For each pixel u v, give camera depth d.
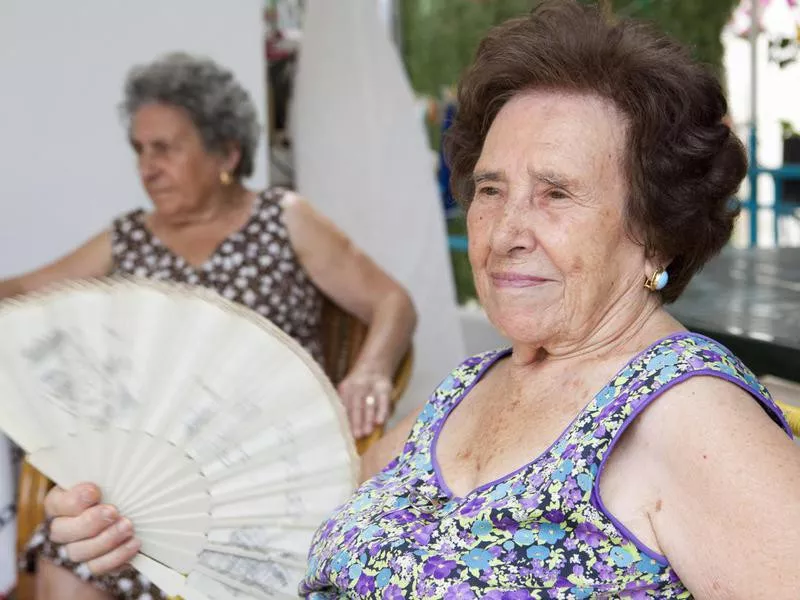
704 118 1.62
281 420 2.01
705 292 2.93
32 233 3.95
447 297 4.36
